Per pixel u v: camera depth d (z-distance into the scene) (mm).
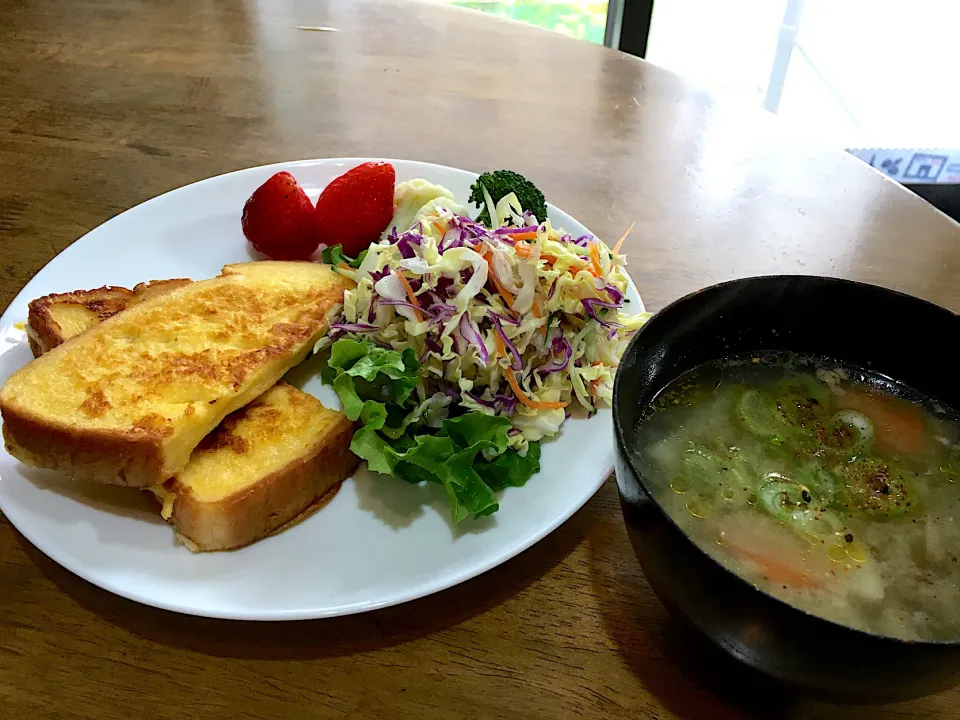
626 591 230
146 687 200
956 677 160
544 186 403
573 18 772
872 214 394
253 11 537
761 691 206
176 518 225
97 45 491
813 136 449
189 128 426
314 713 197
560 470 258
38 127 417
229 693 200
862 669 159
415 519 238
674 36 751
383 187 342
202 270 333
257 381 263
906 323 224
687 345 230
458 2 760
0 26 503
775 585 184
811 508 201
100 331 272
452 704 201
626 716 201
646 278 349
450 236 304
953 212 721
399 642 214
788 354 243
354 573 219
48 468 236
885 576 187
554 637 218
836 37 770
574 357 292
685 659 214
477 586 229
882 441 219
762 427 222
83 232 351
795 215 391
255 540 229
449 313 281
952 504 203
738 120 459
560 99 469
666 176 415
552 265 299
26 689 197
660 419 224
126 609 216
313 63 488
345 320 296
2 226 349
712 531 195
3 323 286
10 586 219
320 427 254
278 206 333
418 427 271
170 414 240
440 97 465
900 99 766
